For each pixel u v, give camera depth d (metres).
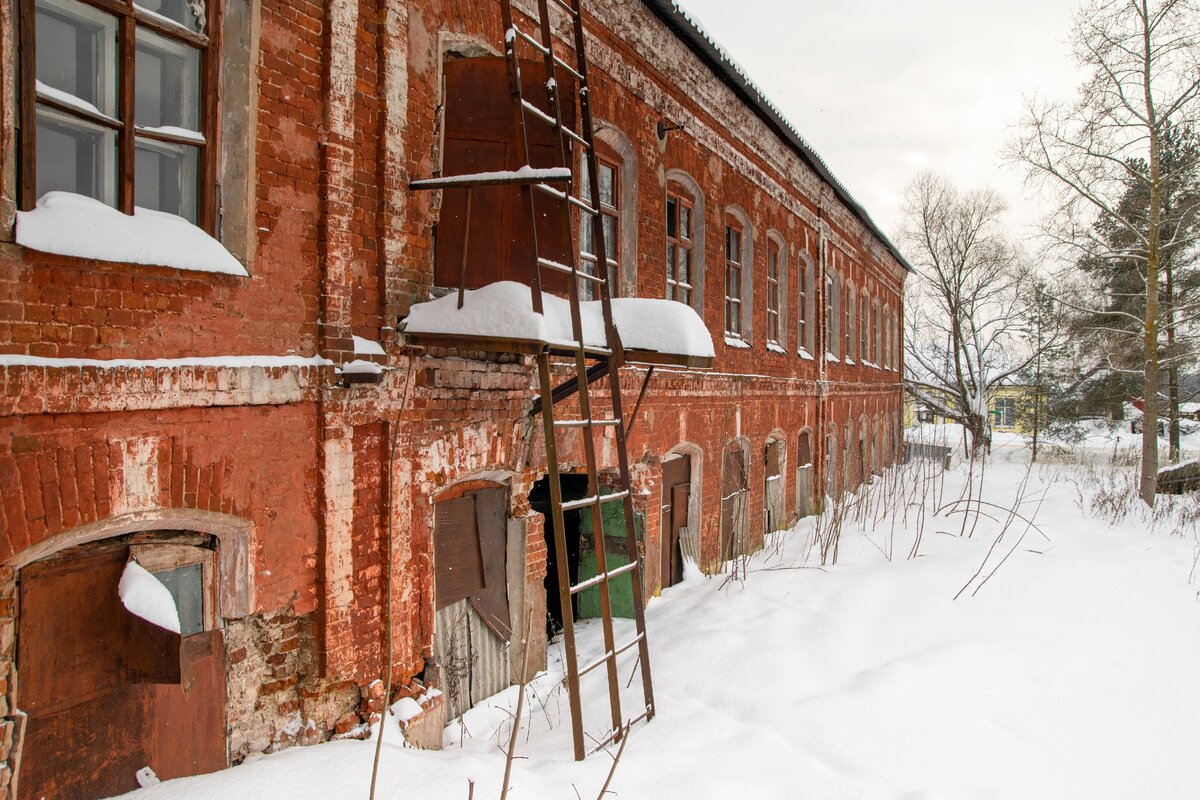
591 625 7.40
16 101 2.78
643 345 4.98
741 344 10.41
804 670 5.25
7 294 2.73
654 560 7.92
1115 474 20.23
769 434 11.76
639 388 7.52
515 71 4.14
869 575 7.27
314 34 3.96
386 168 4.35
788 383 12.64
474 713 5.26
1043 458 29.20
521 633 5.88
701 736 4.38
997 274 28.97
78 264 2.93
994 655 5.32
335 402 4.06
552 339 4.17
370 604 4.38
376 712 4.40
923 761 4.16
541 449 5.98
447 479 4.94
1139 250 15.56
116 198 3.20
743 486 10.77
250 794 3.25
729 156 9.88
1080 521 11.59
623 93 7.17
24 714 2.93
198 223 3.51
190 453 3.41
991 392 32.53
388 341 4.39
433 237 4.84
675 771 3.97
